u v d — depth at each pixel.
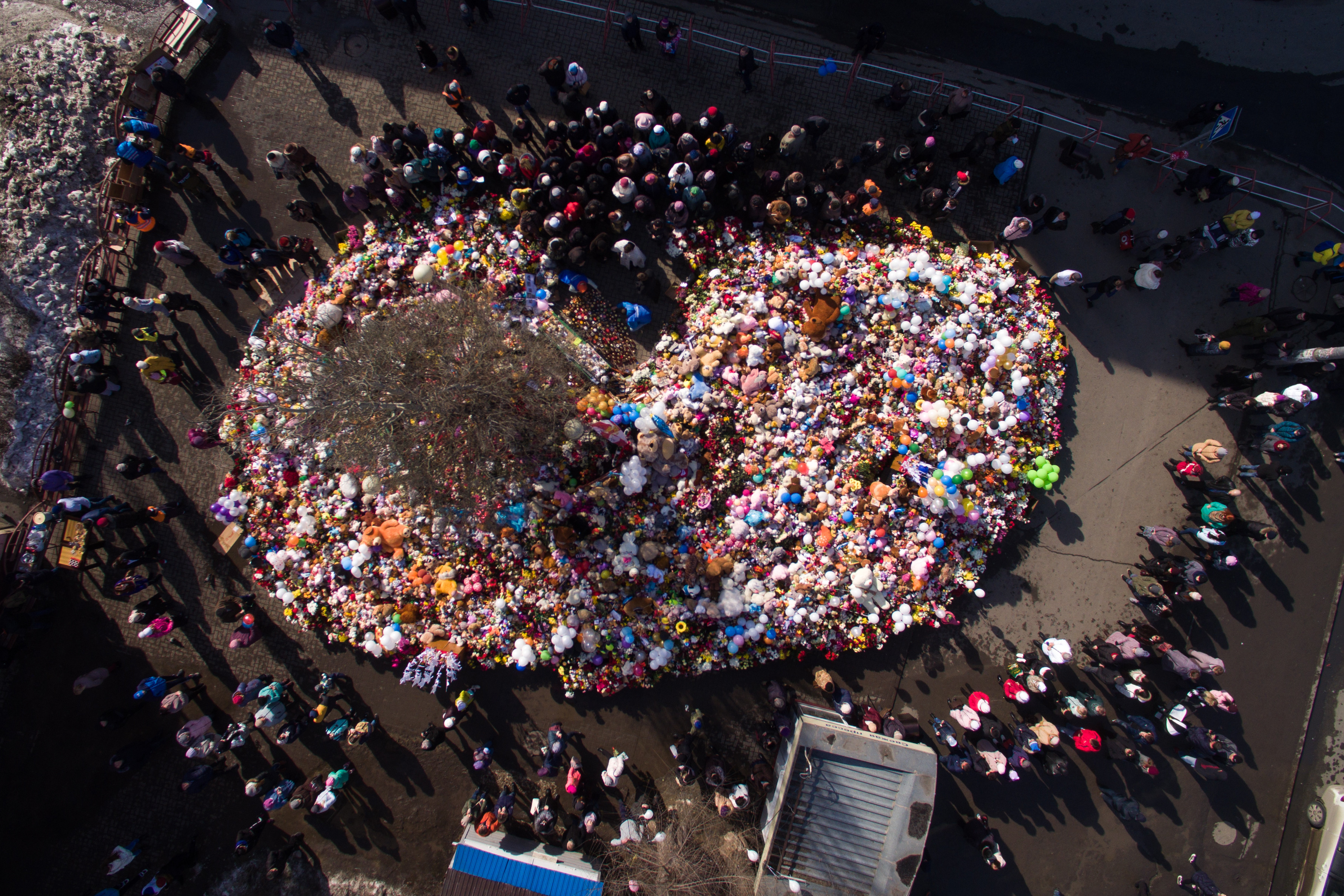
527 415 13.05
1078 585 15.64
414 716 15.45
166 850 15.26
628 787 15.36
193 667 15.47
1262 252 15.78
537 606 14.72
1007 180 14.97
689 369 14.74
